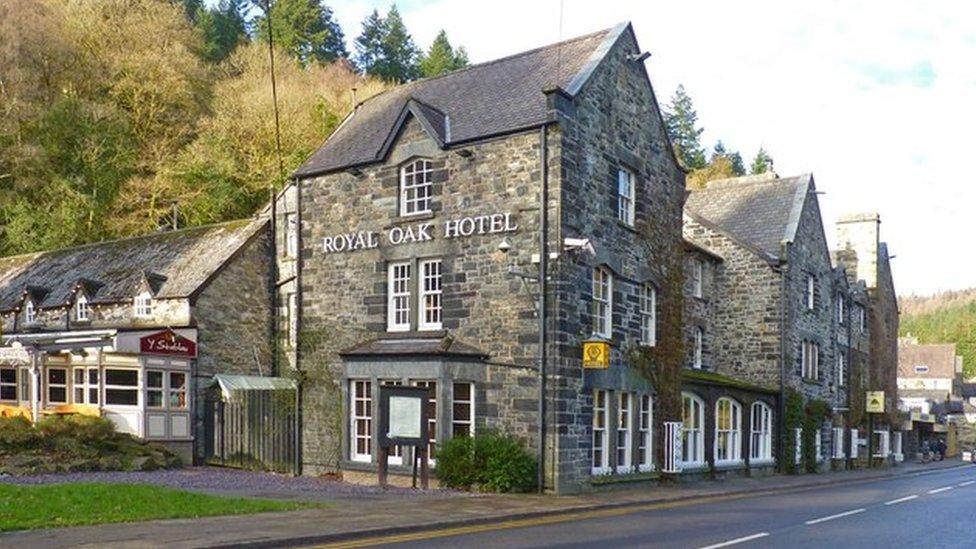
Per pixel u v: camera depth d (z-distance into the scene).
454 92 25.38
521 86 23.42
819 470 36.31
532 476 20.27
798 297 35.22
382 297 23.61
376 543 12.23
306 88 53.41
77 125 42.69
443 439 20.88
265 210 31.05
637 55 24.77
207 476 21.38
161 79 47.41
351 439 22.95
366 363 22.55
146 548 10.84
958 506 19.20
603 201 22.70
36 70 42.72
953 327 144.00
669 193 26.36
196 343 26.27
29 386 27.75
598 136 22.58
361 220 24.39
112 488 15.49
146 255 30.98
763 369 33.47
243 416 25.55
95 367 25.47
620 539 12.94
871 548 12.34
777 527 14.80
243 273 27.98
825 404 36.81
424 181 23.39
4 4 41.22
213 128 47.31
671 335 25.52
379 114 26.94
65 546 10.85
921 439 61.78
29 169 41.19
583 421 21.22
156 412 24.95
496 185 21.72
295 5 62.97
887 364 48.78
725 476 28.66
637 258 24.44
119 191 43.53
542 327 20.53
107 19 47.44
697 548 12.03
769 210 36.72
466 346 21.66
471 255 22.00
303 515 14.49
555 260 20.58
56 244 39.97
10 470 19.38
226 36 61.06
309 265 25.45
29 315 31.31
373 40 72.00
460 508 16.30
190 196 44.03
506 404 21.03
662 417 24.84
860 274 46.94
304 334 25.11
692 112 86.75
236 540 11.56
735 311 34.34
